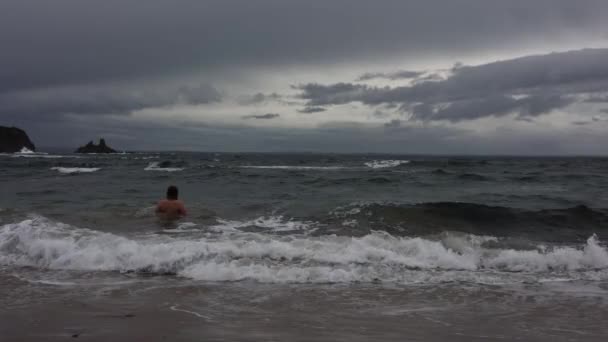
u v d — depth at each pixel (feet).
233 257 26.43
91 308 18.34
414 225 37.55
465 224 38.60
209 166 133.18
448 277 24.30
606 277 24.85
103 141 399.65
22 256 26.89
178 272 24.36
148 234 32.24
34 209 43.39
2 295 20.10
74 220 37.06
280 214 42.14
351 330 16.31
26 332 15.60
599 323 17.57
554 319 17.99
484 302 20.15
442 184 75.25
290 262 26.00
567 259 27.30
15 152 370.32
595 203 52.03
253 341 14.99
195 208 44.62
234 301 19.66
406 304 19.70
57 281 22.53
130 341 14.85
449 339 15.65
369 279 23.61
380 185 72.13
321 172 104.99
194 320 17.06
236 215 41.70
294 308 18.85
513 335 16.20
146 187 67.26
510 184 77.05
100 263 25.54
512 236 35.50
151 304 18.99
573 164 182.80
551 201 53.72
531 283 23.54
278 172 104.22
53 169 112.68
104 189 64.03
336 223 37.88
